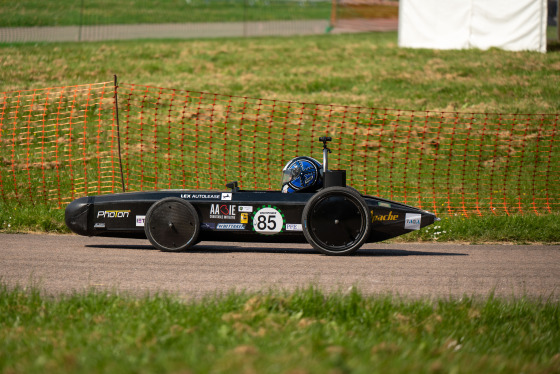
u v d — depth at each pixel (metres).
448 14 81.88
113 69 72.00
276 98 62.94
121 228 30.11
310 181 30.22
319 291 20.48
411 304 19.95
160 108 59.06
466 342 16.98
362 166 49.59
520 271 27.23
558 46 81.50
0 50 77.44
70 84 64.25
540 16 77.06
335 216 29.27
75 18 110.50
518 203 42.91
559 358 16.30
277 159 50.34
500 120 57.25
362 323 18.22
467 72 71.31
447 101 62.75
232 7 147.38
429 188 45.72
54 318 17.78
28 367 13.23
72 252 29.11
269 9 146.75
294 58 80.81
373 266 27.38
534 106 60.34
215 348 14.55
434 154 51.91
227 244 32.88
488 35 80.25
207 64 76.56
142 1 139.88
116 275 24.70
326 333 16.28
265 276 25.02
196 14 132.88
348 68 75.25
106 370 12.73
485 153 51.91
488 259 29.59
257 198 29.75
